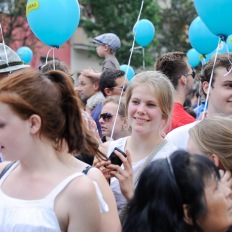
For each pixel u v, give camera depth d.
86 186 3.20
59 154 3.46
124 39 29.75
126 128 6.92
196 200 2.91
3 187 3.39
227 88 5.34
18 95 3.19
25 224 3.12
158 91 4.84
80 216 3.17
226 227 3.05
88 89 9.34
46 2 6.73
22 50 13.34
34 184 3.27
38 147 3.30
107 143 5.23
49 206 3.16
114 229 3.57
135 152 4.93
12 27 27.22
